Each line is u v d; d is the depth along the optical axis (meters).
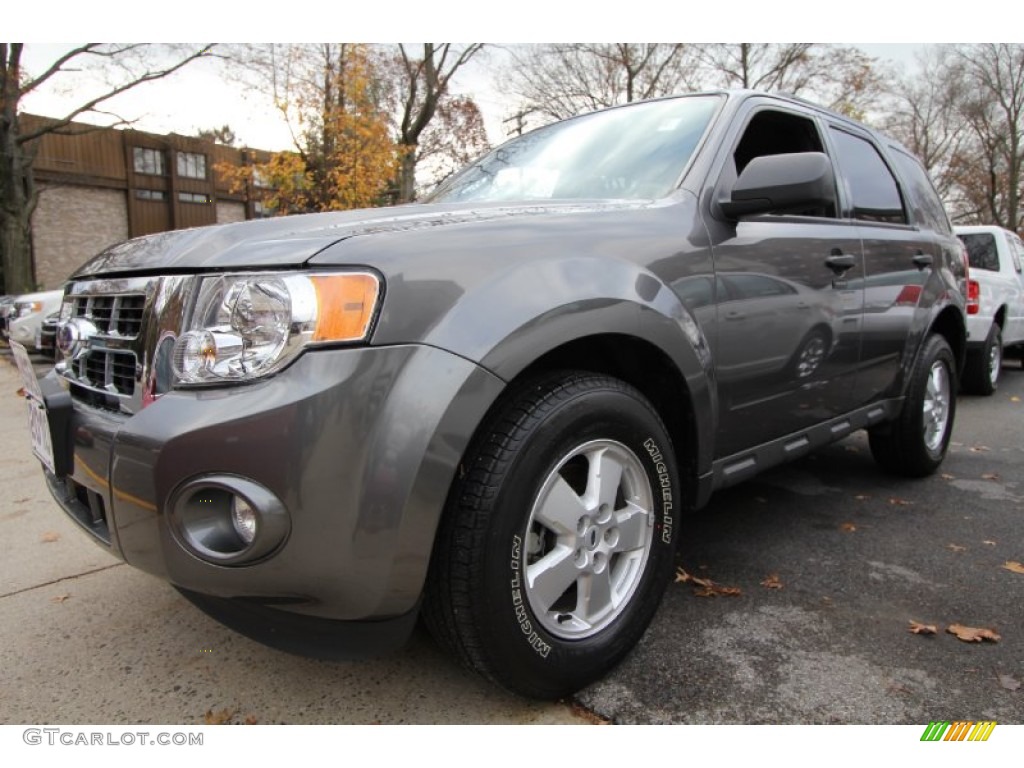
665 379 2.12
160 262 1.74
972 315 6.33
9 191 15.45
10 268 15.62
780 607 2.37
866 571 2.66
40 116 19.94
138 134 22.33
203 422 1.45
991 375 6.80
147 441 1.49
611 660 1.90
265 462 1.42
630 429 1.91
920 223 3.76
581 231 1.93
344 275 1.50
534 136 3.11
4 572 2.79
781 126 2.86
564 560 1.80
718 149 2.43
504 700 1.88
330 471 1.44
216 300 1.56
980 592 2.47
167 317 1.64
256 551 1.45
